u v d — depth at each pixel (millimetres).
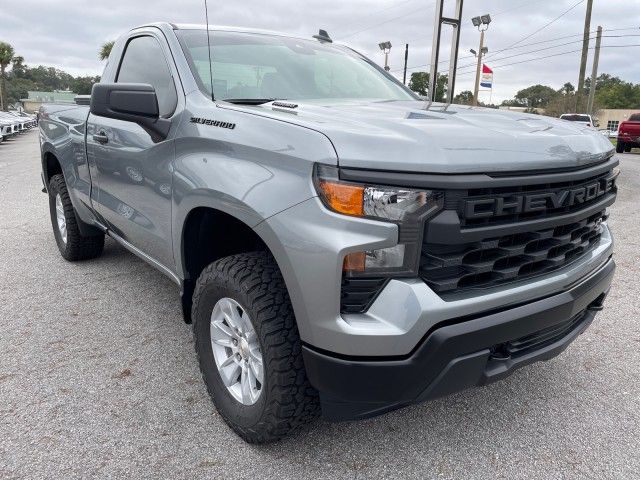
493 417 2705
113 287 4367
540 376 3113
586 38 31344
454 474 2293
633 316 3980
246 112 2410
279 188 2061
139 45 3535
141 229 3191
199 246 2754
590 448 2471
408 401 2035
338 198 1908
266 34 3637
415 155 1924
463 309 1975
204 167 2445
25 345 3355
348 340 1924
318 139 2006
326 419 2154
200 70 2969
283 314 2160
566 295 2326
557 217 2227
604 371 3176
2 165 13875
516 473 2303
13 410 2662
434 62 13227
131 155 3141
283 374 2150
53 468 2262
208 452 2391
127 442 2443
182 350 3320
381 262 1915
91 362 3156
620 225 6898
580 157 2307
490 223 2035
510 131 2266
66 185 4594
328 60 3650
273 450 2416
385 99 3338
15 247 5539
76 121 4070
